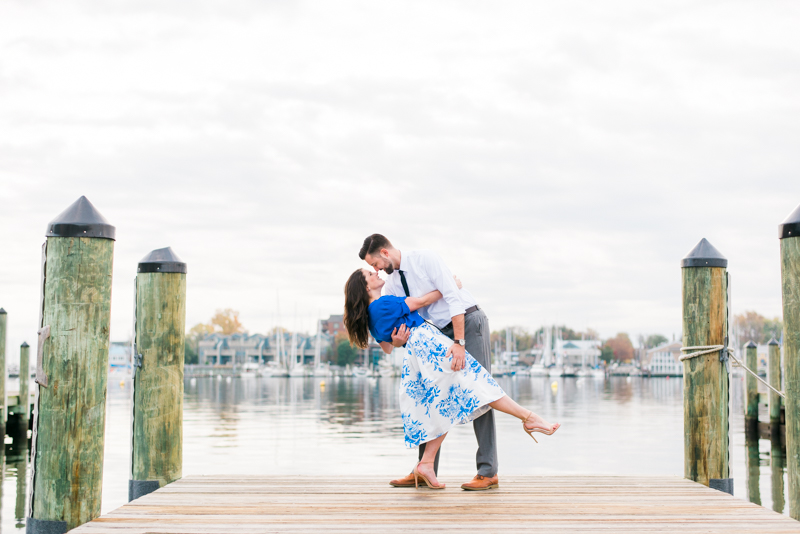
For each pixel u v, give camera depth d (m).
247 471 13.28
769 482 11.51
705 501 4.17
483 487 4.49
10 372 99.31
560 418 28.50
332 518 3.71
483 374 4.39
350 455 15.73
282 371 117.31
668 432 21.72
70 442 3.56
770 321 138.50
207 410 33.94
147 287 5.05
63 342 3.56
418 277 4.50
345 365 134.12
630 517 3.75
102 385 3.66
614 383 93.19
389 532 3.42
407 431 4.45
